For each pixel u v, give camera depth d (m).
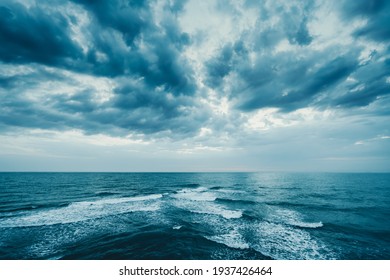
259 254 8.36
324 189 35.66
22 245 9.00
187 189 34.12
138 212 15.48
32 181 45.97
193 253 8.37
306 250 8.83
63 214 14.62
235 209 17.27
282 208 18.17
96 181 50.03
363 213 16.44
